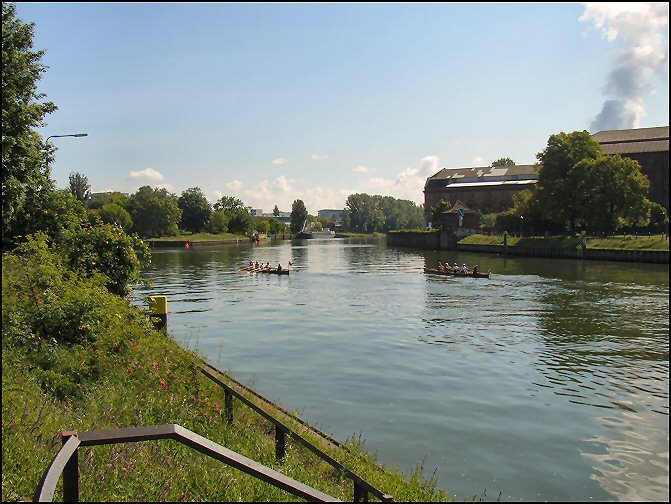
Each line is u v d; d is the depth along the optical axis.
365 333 28.92
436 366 21.92
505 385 19.38
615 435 14.94
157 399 10.73
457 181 178.75
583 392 18.59
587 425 15.62
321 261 88.31
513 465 13.07
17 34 29.11
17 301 13.76
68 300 14.04
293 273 66.75
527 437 14.70
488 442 14.37
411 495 8.85
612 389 18.91
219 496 6.23
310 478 8.51
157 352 13.78
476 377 20.36
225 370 21.16
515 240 99.94
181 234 172.00
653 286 46.53
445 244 122.69
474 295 43.34
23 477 6.37
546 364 22.16
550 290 45.38
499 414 16.44
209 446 4.25
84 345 13.12
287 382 19.64
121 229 21.30
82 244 20.31
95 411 9.59
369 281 55.94
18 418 8.09
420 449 13.88
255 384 19.36
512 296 42.31
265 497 6.38
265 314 35.66
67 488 4.23
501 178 174.25
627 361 22.47
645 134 146.38
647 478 12.48
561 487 12.02
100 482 6.27
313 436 11.34
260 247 144.75
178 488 6.27
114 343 13.16
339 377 20.31
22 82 29.08
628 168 83.88
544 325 30.31
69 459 4.08
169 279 60.06
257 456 9.14
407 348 25.20
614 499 11.54
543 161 93.62
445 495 10.03
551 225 102.31
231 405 11.12
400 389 18.84
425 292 45.97
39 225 29.45
